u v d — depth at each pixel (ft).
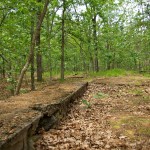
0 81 71.67
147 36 51.88
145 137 21.42
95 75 77.00
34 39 36.22
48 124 22.98
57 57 84.58
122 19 88.22
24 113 20.49
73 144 19.90
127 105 34.04
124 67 147.43
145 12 45.98
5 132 15.53
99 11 80.28
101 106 33.83
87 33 80.79
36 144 19.27
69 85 43.47
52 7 62.39
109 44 96.94
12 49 42.96
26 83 70.54
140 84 52.85
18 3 34.04
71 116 28.66
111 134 22.26
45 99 27.58
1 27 39.60
